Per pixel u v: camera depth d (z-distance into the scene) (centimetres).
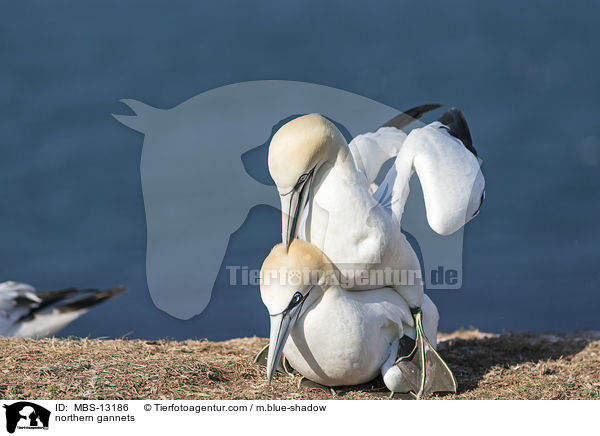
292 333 1029
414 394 1077
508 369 1211
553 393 1090
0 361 1111
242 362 1191
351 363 1036
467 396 1085
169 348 1252
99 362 1124
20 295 1802
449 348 1353
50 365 1098
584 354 1285
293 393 1070
